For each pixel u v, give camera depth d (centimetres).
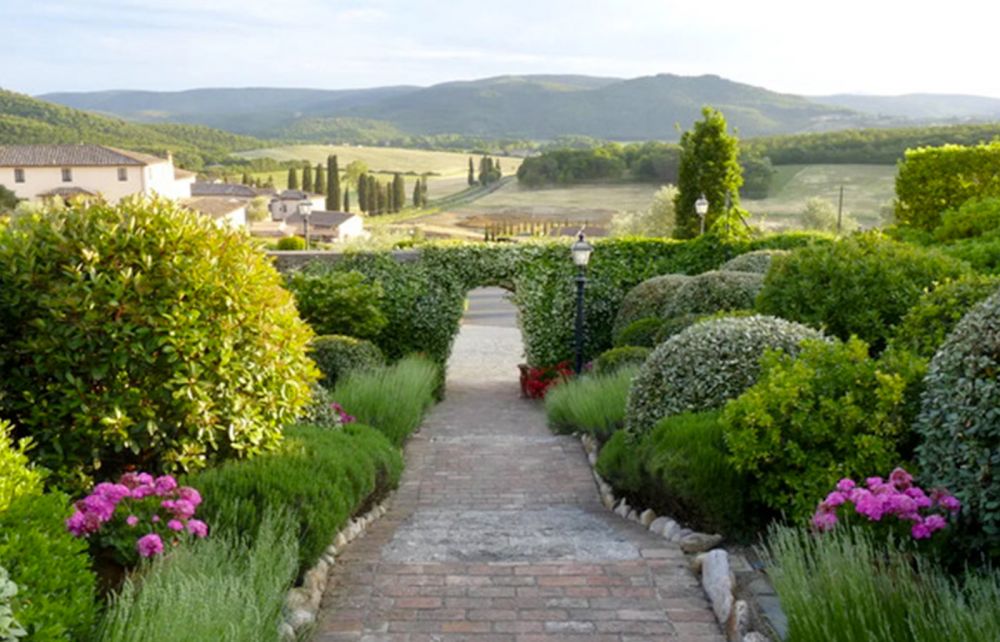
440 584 404
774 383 455
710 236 1488
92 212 438
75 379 403
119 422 406
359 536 500
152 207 449
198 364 430
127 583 289
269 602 313
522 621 360
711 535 460
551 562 436
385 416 802
